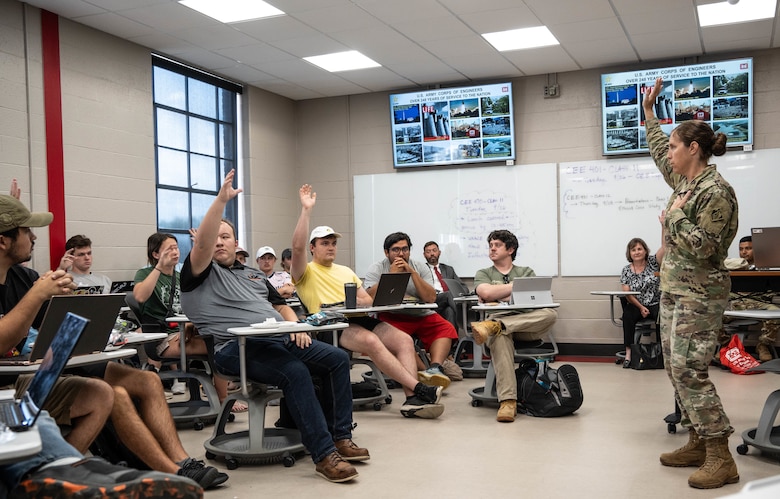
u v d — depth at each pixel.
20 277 2.77
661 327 3.12
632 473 3.09
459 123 8.02
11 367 2.25
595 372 6.42
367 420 4.41
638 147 7.43
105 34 6.12
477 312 7.25
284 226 8.68
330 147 8.82
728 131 7.13
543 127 7.93
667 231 3.00
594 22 6.24
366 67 7.53
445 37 6.59
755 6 5.93
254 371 3.22
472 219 8.14
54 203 5.59
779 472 3.03
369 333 4.62
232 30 6.21
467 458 3.42
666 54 7.26
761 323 6.73
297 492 2.92
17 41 5.35
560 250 7.84
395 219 8.47
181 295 3.52
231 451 3.33
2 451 1.24
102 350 2.54
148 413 2.87
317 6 5.71
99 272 5.98
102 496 1.51
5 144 5.24
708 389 2.88
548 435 3.88
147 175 6.52
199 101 7.51
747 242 6.79
